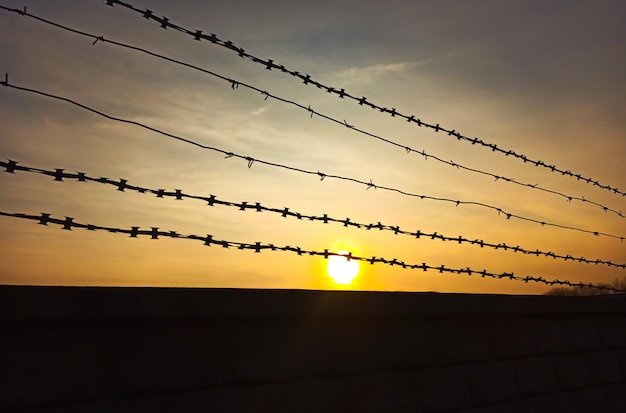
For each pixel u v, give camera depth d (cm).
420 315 278
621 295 444
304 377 236
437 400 281
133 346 195
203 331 212
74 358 182
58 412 177
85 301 179
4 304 164
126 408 190
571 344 360
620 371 386
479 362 306
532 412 324
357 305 251
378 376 261
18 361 172
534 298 337
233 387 215
